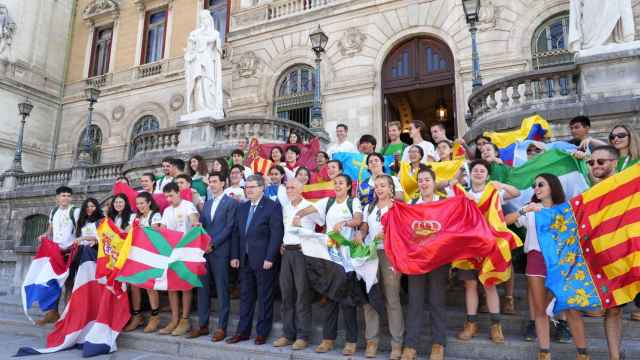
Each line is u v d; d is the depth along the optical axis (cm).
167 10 2295
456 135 1391
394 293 451
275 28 1752
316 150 898
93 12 2497
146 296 655
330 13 1655
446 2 1482
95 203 695
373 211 485
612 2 862
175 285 542
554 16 1352
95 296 619
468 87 1394
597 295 374
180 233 591
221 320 538
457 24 1452
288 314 506
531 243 423
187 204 616
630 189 381
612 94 823
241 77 1797
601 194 393
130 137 2230
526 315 495
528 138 727
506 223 453
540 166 561
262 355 483
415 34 1525
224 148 1173
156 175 1266
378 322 465
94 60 2486
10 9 2292
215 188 592
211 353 513
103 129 2312
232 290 653
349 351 466
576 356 414
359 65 1583
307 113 1666
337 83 1602
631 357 410
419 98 1875
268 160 826
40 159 2348
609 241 377
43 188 1872
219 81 1335
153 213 645
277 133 1259
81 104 2417
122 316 580
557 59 1317
